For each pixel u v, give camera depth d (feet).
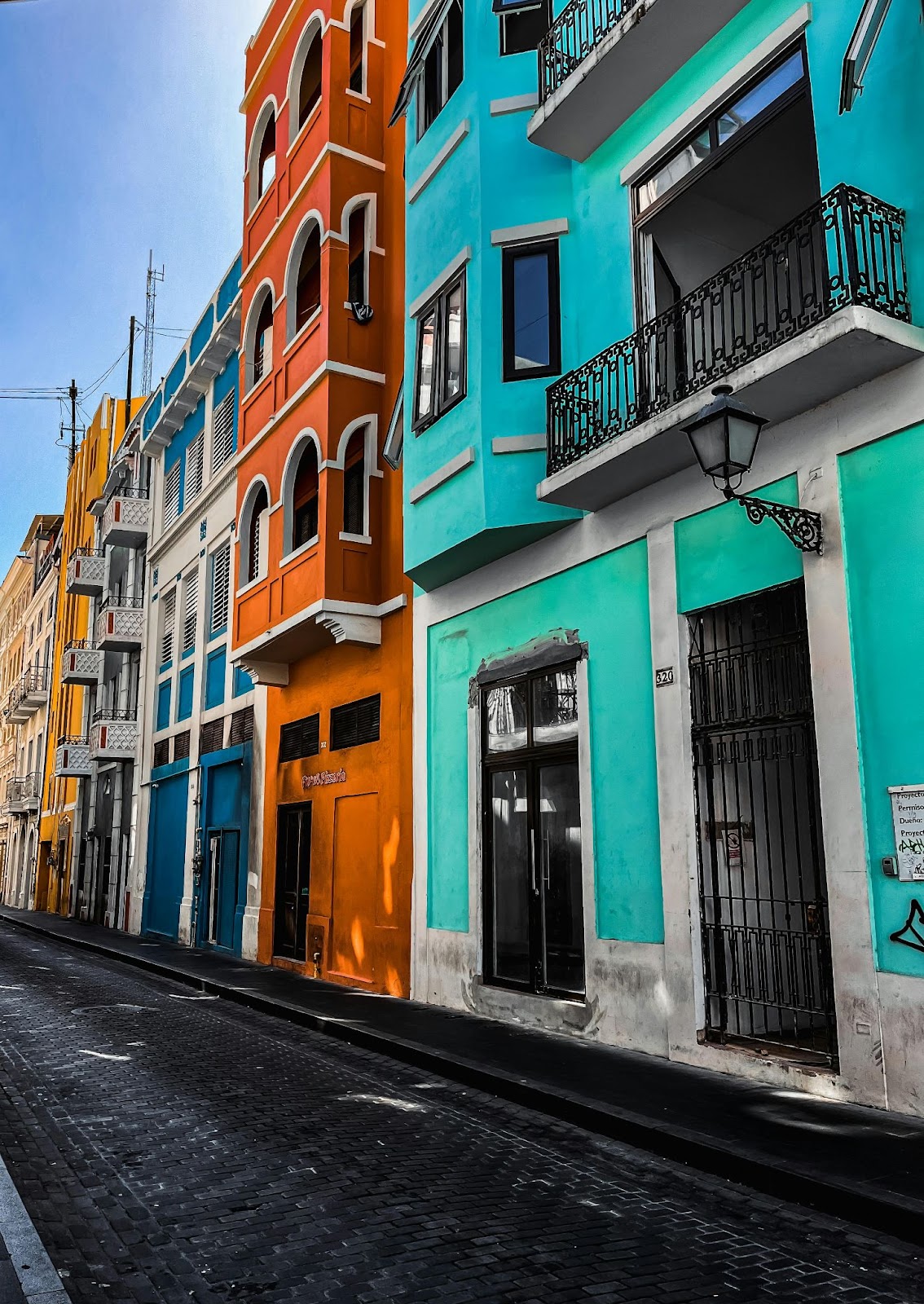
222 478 71.10
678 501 29.09
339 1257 14.40
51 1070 27.14
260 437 54.95
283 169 54.80
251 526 57.57
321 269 47.75
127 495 100.42
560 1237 15.29
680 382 27.20
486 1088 25.68
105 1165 18.61
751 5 27.40
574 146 33.60
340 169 48.42
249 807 62.28
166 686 86.38
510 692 37.04
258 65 60.34
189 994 46.32
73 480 142.92
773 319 32.96
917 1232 15.14
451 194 38.29
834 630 23.57
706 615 28.68
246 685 65.72
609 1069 26.04
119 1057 29.45
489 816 37.73
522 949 35.14
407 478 40.40
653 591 29.66
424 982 40.37
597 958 30.76
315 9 52.06
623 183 31.99
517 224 35.27
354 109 49.49
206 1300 13.00
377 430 47.47
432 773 41.47
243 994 43.29
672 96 30.22
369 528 46.83
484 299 35.29
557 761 34.06
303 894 53.72
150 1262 14.19
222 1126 21.54
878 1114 20.94
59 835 130.93
